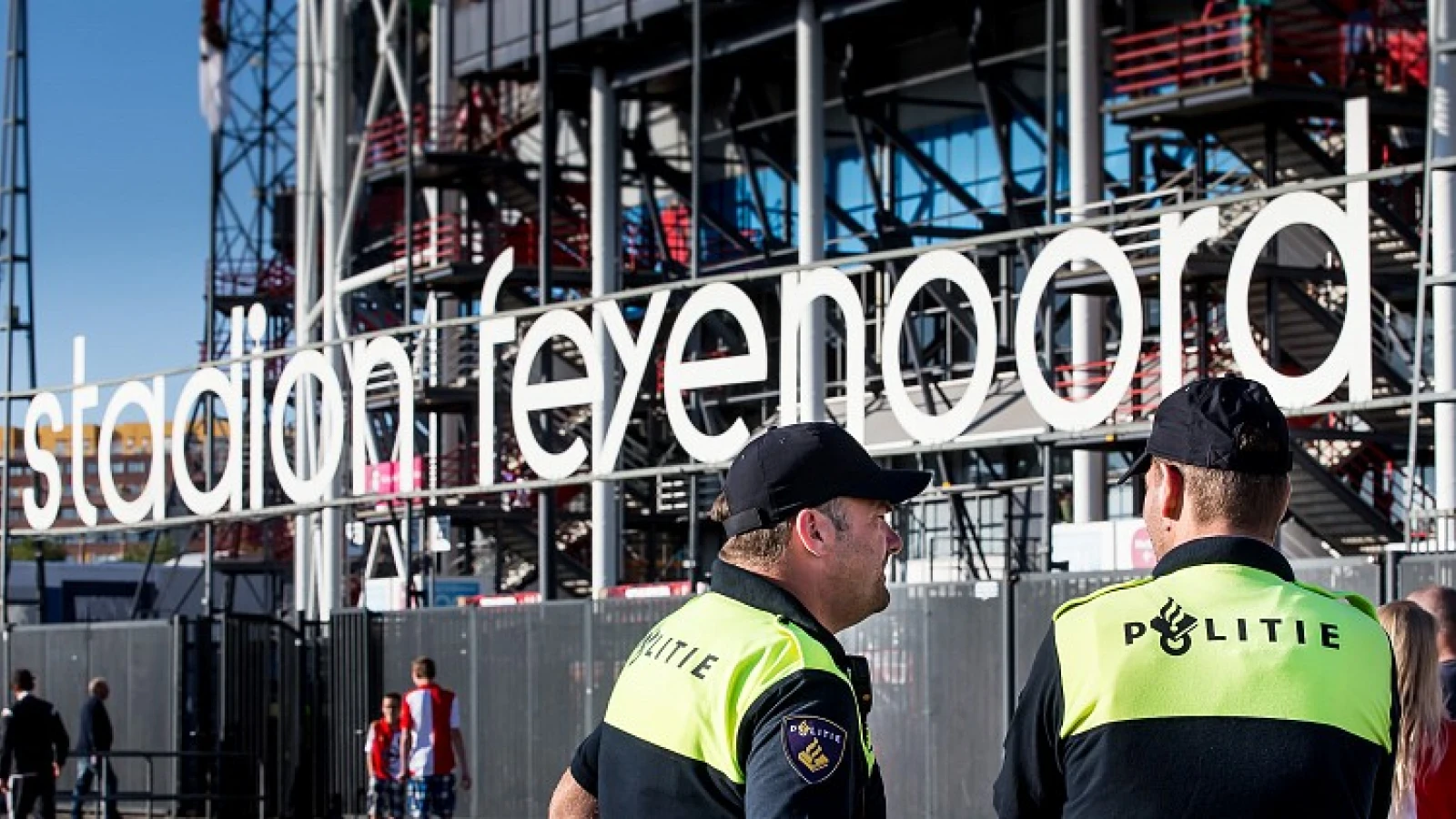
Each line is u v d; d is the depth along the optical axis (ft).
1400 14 114.42
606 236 151.94
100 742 99.09
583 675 91.50
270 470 175.73
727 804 15.99
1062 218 138.10
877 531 16.88
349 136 179.93
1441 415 97.14
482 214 173.88
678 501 156.04
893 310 80.59
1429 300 110.93
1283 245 104.68
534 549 167.02
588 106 164.45
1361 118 81.92
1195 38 113.39
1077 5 122.52
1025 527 123.03
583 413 158.51
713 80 158.81
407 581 126.11
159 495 113.70
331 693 104.17
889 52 156.46
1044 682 16.08
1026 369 76.28
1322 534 106.32
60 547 464.65
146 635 107.86
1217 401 16.57
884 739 79.05
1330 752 15.62
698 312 86.22
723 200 168.04
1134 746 15.62
